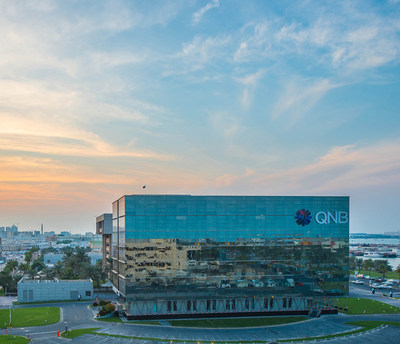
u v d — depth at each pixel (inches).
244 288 5433.1
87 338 4116.6
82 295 6397.6
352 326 4859.7
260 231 5551.2
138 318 5078.7
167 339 4160.9
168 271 5300.2
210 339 4205.2
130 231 5295.3
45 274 7564.0
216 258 5408.5
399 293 7416.3
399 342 4163.4
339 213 5782.5
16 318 5017.2
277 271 5531.5
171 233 5354.3
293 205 5669.3
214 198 5482.3
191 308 5300.2
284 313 5472.4
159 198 5378.9
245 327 4788.4
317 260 5654.5
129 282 5216.5
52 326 4633.4
